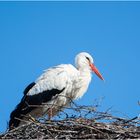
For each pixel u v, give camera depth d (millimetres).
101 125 12258
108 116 12562
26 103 15031
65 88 15508
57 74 15570
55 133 12203
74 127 12273
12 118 14742
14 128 12820
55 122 12469
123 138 11938
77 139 11914
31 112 15219
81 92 15977
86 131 12156
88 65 16297
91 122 12328
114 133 12062
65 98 15484
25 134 12258
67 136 11992
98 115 12594
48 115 15062
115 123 12445
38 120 12758
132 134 11969
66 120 12453
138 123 12469
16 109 14922
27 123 12922
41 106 14945
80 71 16109
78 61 16266
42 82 15547
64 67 15781
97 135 11992
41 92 15422
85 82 15984
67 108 12711
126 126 12414
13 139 12117
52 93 15391
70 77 15602
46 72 15859
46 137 12023
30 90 15531
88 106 12672
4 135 12438
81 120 12453
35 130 12258
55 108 15328
